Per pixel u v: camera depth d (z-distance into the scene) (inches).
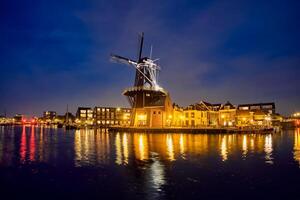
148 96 4062.5
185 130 3656.5
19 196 740.0
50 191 781.3
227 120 4840.1
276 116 5802.2
